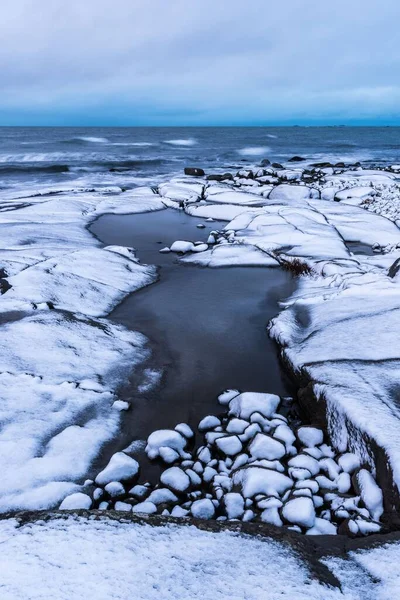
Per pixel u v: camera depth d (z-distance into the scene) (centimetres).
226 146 6069
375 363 572
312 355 641
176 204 2081
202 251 1359
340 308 800
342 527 361
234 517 397
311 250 1258
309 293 979
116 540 281
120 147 5588
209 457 498
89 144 6019
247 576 258
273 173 2847
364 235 1468
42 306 825
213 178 2769
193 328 846
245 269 1208
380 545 306
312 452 489
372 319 707
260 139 8194
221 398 612
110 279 1042
